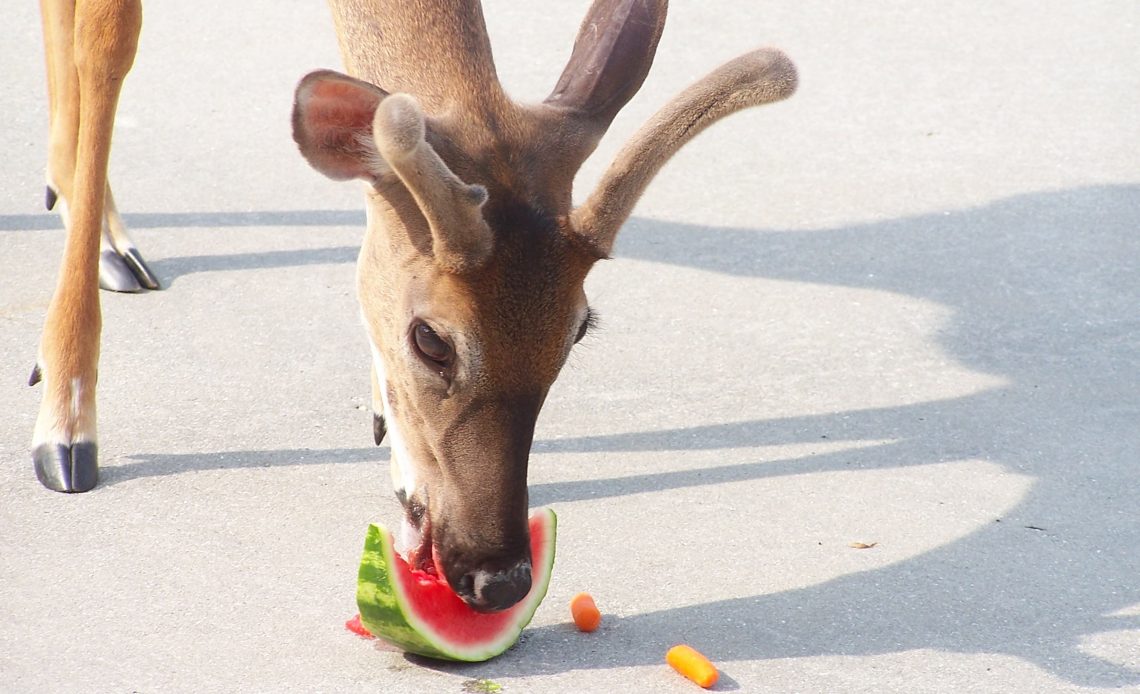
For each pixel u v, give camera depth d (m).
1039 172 13.64
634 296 11.12
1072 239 12.35
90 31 8.48
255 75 15.35
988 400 9.78
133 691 6.40
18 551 7.55
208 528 7.85
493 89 7.11
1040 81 15.74
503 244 6.34
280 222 12.17
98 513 7.96
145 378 9.55
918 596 7.50
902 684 6.70
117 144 13.62
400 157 5.93
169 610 7.08
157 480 8.34
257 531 7.85
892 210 12.82
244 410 9.21
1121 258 12.02
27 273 10.88
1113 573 7.80
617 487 8.52
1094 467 8.96
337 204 12.60
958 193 13.18
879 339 10.59
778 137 14.32
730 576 7.62
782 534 8.06
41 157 13.18
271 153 13.59
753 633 7.09
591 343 10.36
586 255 6.46
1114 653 7.03
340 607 7.18
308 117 6.46
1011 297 11.31
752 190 13.16
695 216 12.61
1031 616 7.36
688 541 7.95
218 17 16.91
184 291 10.84
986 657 6.97
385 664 6.71
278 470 8.51
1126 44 16.77
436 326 6.44
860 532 8.12
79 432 8.27
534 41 16.30
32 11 16.81
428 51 7.23
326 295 10.89
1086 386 10.02
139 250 11.47
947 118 14.81
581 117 7.09
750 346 10.43
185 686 6.46
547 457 8.85
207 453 8.67
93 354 8.39
